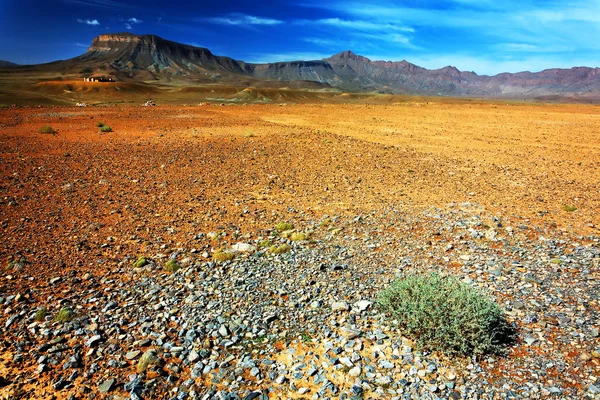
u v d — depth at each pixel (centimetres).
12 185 1351
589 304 722
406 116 4153
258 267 871
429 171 1802
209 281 804
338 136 2697
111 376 539
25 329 634
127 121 3086
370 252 959
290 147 2259
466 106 5669
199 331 638
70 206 1198
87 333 628
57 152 1897
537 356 586
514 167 1923
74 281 781
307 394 511
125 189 1394
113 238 991
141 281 798
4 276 788
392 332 648
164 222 1112
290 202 1324
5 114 3195
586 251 955
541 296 754
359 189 1488
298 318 685
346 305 715
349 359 577
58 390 511
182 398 503
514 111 4900
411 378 541
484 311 600
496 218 1184
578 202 1355
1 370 545
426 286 659
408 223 1150
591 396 501
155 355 574
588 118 4125
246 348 605
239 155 2016
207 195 1370
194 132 2666
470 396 506
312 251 955
